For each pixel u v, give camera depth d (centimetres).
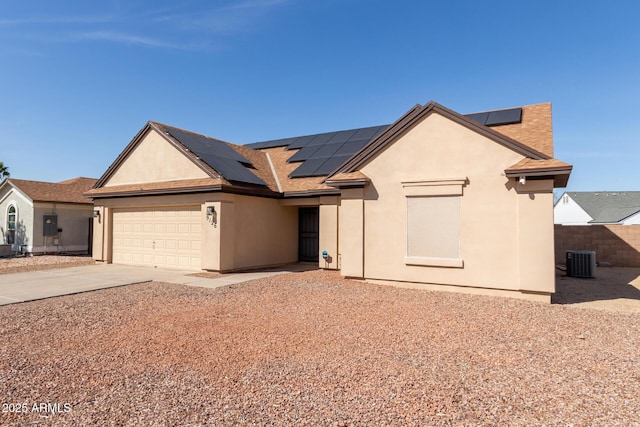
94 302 909
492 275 986
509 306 866
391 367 509
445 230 1051
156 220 1580
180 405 405
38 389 445
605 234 1817
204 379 473
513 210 968
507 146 981
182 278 1261
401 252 1107
